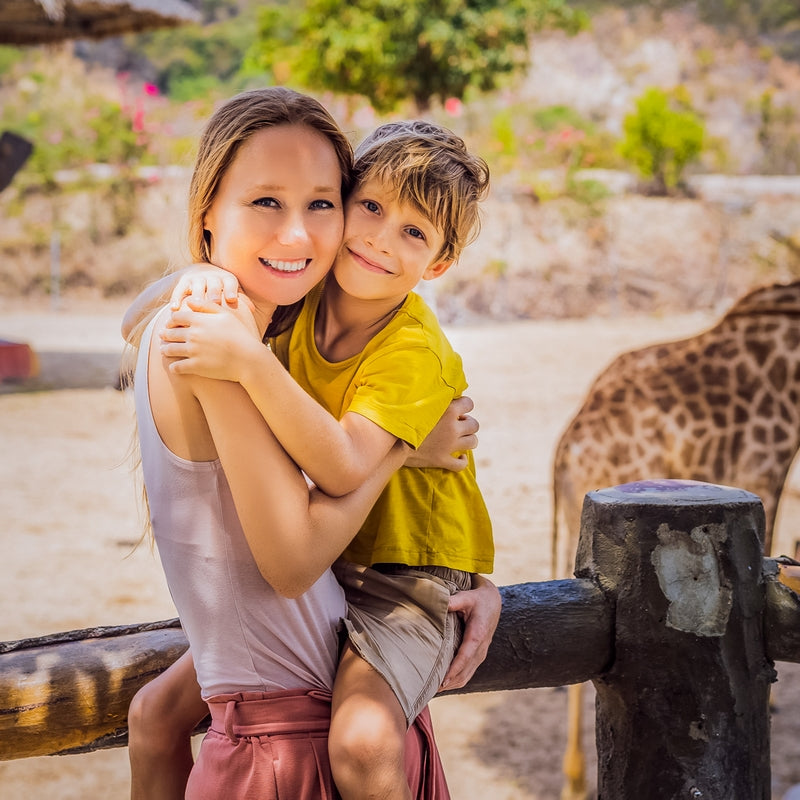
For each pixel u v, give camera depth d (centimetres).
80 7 940
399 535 146
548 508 632
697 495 171
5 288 1623
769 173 2159
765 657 172
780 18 2859
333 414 148
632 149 1645
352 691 134
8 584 497
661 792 167
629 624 167
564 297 1516
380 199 143
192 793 139
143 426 135
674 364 394
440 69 1023
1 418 855
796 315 385
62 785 338
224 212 136
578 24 1054
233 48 3259
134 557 539
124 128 1788
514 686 167
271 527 128
